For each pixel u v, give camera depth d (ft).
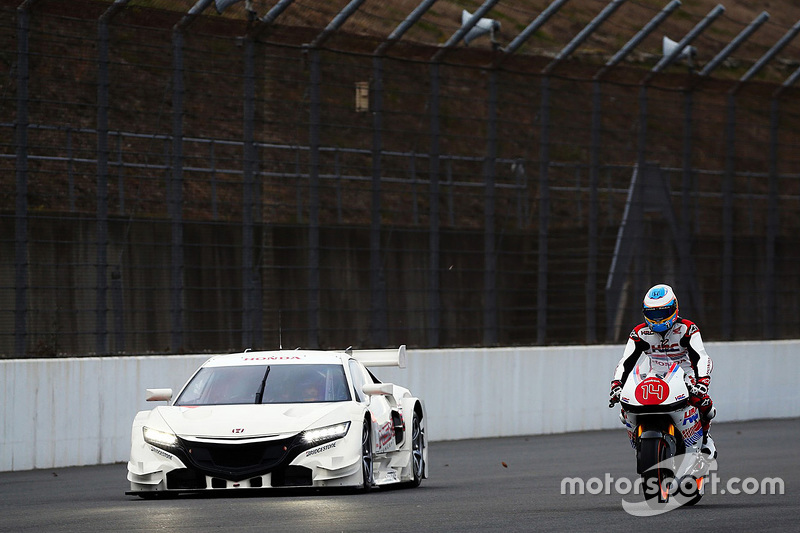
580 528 93.76
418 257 232.73
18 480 158.30
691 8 267.18
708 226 274.36
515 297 245.24
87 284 189.88
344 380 135.03
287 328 213.66
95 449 182.70
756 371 276.62
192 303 201.46
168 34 202.18
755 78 278.87
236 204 208.23
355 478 123.44
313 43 219.82
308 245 217.15
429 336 233.35
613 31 255.70
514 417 238.48
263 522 96.78
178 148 201.67
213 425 123.03
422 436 149.89
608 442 219.82
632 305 262.88
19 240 182.70
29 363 175.83
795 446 206.08
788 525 94.73
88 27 193.06
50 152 187.52
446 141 238.07
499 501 119.24
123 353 192.54
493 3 238.48
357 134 225.35
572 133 254.68
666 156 268.00
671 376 105.70
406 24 229.86
